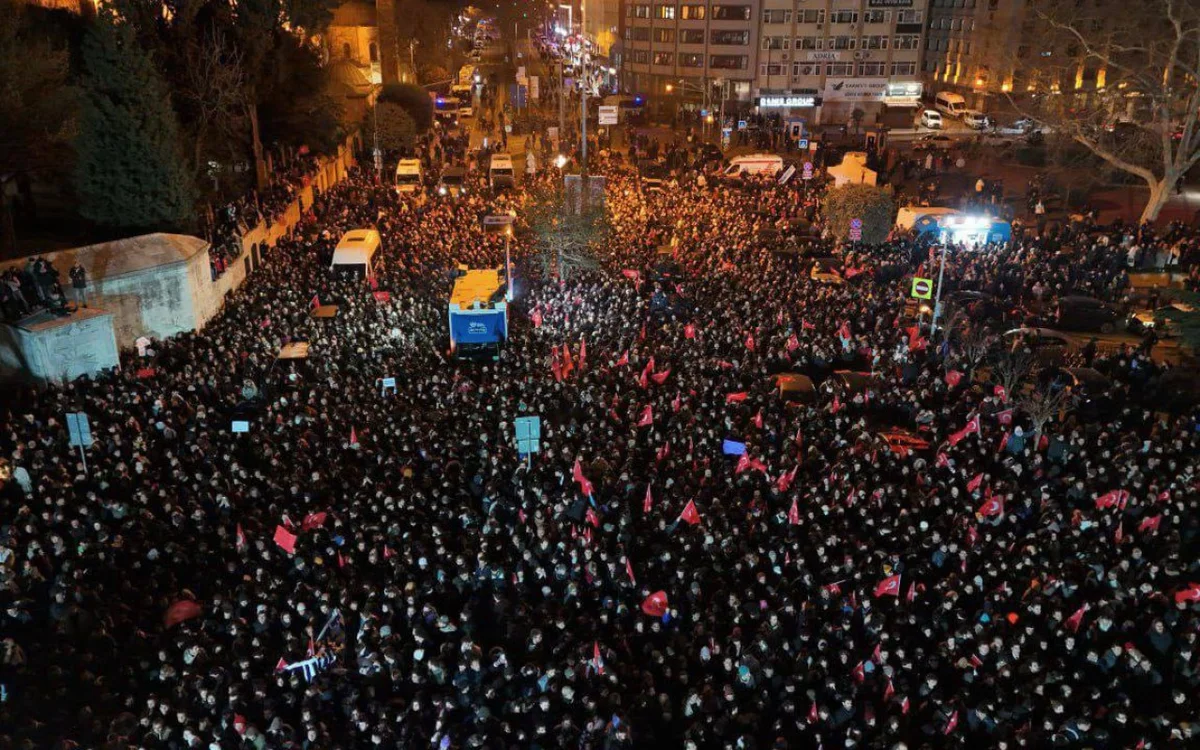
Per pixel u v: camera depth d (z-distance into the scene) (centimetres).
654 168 5353
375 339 2528
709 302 2875
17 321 2333
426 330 2711
